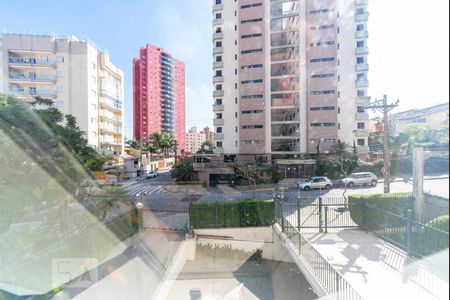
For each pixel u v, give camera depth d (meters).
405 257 4.25
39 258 5.55
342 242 5.15
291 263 5.76
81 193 7.43
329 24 20.39
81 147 8.13
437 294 3.05
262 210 7.87
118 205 8.21
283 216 6.73
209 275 6.68
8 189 5.70
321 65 20.53
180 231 8.27
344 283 3.29
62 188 6.84
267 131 22.30
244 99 22.80
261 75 22.39
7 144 5.91
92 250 6.65
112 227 7.49
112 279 6.00
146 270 6.57
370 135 16.39
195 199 14.17
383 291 3.29
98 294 5.52
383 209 5.46
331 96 20.30
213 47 23.69
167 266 7.00
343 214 6.57
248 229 7.63
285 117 22.28
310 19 20.77
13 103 6.37
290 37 21.92
